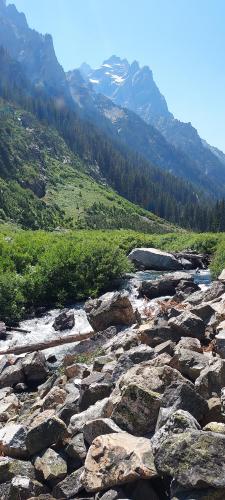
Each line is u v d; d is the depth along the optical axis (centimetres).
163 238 5538
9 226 9369
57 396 1209
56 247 3372
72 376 1430
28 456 927
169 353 1248
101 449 764
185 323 1397
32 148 16438
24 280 2755
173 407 800
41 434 916
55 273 2869
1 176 12650
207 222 17875
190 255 4159
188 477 621
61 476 829
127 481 699
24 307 2567
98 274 2980
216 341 1145
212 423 732
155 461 677
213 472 615
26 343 2048
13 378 1596
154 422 823
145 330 1445
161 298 2606
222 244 4175
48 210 12200
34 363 1614
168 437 685
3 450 948
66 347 1969
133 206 16925
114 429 823
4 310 2447
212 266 3309
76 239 4625
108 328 1909
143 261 3878
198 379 930
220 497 601
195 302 1964
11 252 3359
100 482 722
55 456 873
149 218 16262
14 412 1298
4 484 838
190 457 638
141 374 955
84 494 760
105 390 1059
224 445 641
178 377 930
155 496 676
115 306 1988
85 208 13750
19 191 12175
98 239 5006
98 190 16600
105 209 14400
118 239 5347
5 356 1812
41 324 2364
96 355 1611
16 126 17850
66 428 915
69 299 2816
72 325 2269
